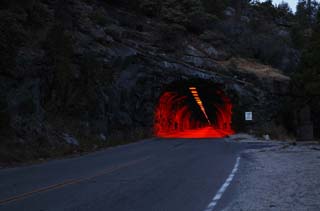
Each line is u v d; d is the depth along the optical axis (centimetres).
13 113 2362
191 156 2152
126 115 4284
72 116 3169
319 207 775
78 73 3391
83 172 1450
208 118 11738
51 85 3025
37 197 930
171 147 3012
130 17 5738
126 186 1096
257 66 5978
